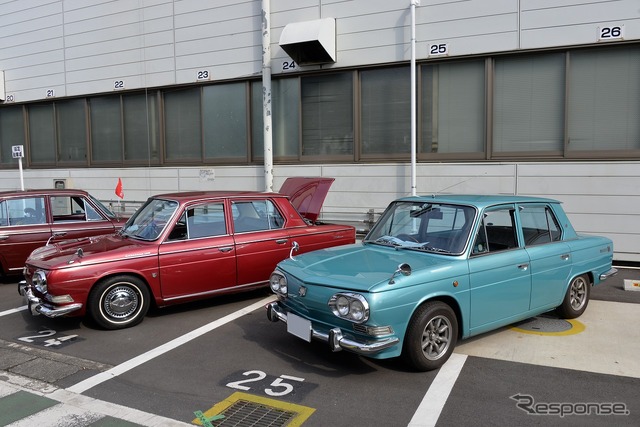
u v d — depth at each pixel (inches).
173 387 166.7
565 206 350.3
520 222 207.9
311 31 390.9
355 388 163.3
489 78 365.7
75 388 166.9
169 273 233.9
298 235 274.2
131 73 510.0
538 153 358.9
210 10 462.9
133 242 239.8
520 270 197.3
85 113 550.0
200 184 484.1
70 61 548.1
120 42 514.0
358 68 403.5
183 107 492.7
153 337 215.5
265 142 435.8
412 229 209.2
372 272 172.2
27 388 167.5
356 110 407.8
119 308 224.4
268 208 272.1
